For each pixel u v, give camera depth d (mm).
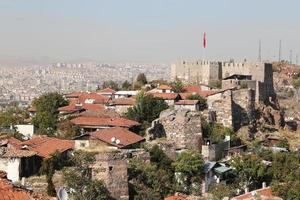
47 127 110875
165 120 105562
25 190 44844
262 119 135875
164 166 92375
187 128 105188
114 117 111688
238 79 152250
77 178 74000
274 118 143250
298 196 80125
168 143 99062
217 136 111188
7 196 41938
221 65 172250
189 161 91875
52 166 80938
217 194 86500
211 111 123500
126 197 80438
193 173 91938
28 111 137250
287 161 103500
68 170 76812
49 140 92312
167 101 127750
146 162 89375
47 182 76938
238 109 127938
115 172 80062
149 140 101500
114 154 80562
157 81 174625
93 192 74125
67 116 117562
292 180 90562
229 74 170125
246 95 128875
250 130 126562
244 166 96250
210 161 101062
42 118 114062
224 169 96375
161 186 85562
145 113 112000
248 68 164875
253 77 157625
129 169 84062
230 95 125188
